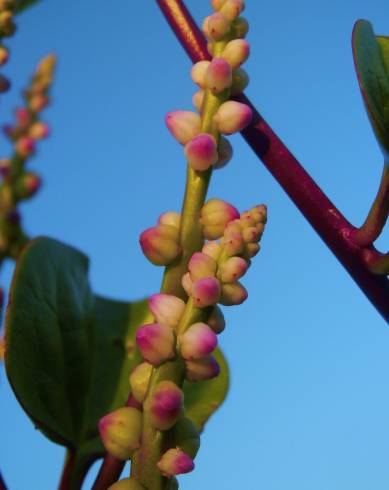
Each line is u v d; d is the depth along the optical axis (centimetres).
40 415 19
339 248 17
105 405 21
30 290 20
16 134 26
